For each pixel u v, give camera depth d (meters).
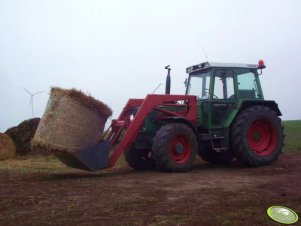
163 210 4.89
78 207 5.11
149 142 8.92
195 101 9.09
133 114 8.97
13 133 13.50
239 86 9.57
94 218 4.56
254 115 9.12
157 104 8.57
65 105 7.49
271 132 9.44
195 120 9.05
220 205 5.09
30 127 13.66
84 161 7.59
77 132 7.56
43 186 6.76
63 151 7.43
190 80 9.96
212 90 9.21
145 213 4.76
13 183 7.18
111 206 5.13
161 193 5.96
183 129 8.41
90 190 6.29
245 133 9.01
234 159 11.05
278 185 6.41
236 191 6.00
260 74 9.95
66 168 9.92
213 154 10.24
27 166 10.49
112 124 8.44
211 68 9.33
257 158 9.05
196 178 7.48
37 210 5.00
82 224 4.32
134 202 5.36
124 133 8.22
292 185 6.38
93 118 7.76
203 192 5.99
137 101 9.07
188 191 6.10
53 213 4.83
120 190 6.25
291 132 19.62
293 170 8.22
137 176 7.91
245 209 4.82
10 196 5.90
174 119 8.63
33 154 13.15
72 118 7.52
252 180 7.06
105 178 7.68
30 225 4.34
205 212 4.74
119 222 4.38
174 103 8.94
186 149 8.51
